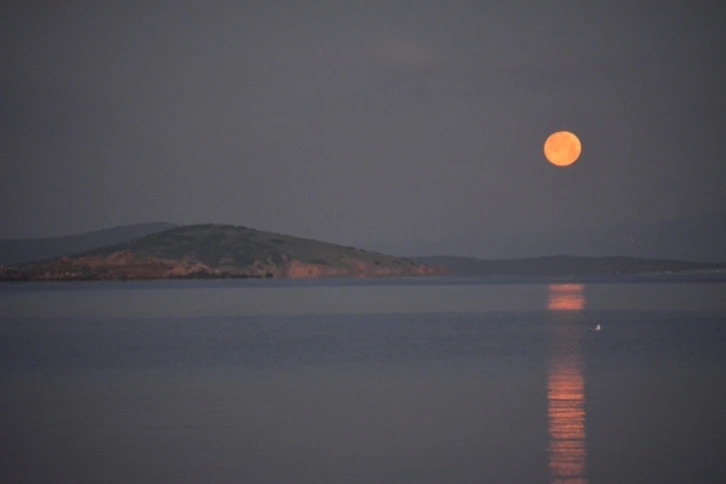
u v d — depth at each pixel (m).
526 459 56.56
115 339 159.75
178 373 103.81
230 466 56.00
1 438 64.56
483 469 54.31
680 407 74.06
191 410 75.94
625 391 83.62
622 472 53.38
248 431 66.31
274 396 83.62
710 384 88.12
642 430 64.75
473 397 81.25
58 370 108.62
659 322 194.62
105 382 95.94
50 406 79.19
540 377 95.25
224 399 82.06
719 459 56.19
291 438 63.72
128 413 74.75
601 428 65.69
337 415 72.69
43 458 58.62
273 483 52.03
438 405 77.00
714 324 185.88
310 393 85.38
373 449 59.88
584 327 181.00
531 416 70.94
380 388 88.38
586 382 90.56
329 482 52.00
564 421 68.62
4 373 105.81
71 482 53.16
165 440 63.47
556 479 52.00
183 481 52.97
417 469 54.53
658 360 112.00
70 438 64.56
